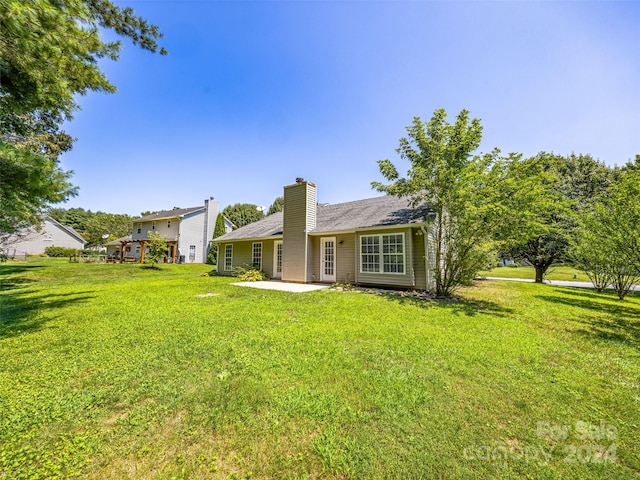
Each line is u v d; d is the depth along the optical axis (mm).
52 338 4340
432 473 1804
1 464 1856
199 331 4668
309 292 8930
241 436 2143
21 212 5613
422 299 7887
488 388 2869
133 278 14297
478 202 7414
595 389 2891
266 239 14391
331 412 2422
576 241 11203
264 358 3572
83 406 2525
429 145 8039
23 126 5590
